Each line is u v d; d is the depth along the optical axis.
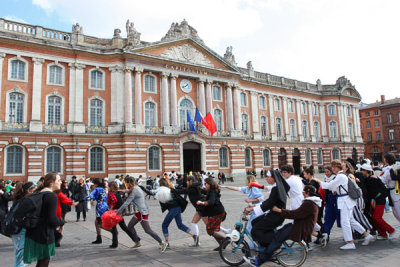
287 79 48.72
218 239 8.27
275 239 6.67
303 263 7.07
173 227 11.94
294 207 7.65
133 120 31.83
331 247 8.54
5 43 27.12
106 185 11.76
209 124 34.03
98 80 31.58
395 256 7.46
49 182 5.99
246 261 6.89
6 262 7.82
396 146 66.81
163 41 33.62
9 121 27.08
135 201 8.69
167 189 8.99
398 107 67.00
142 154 31.59
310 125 50.44
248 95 43.53
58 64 29.62
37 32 28.66
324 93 52.22
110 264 7.44
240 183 35.88
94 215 16.16
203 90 36.78
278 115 46.84
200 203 8.12
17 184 6.84
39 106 28.25
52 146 28.75
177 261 7.55
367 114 73.19
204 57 37.34
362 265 6.86
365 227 9.12
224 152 38.75
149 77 33.94
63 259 7.92
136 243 8.98
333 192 8.78
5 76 27.09
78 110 29.94
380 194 9.16
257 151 43.00
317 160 50.69
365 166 9.39
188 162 37.59
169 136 33.41
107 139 30.78
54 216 5.58
